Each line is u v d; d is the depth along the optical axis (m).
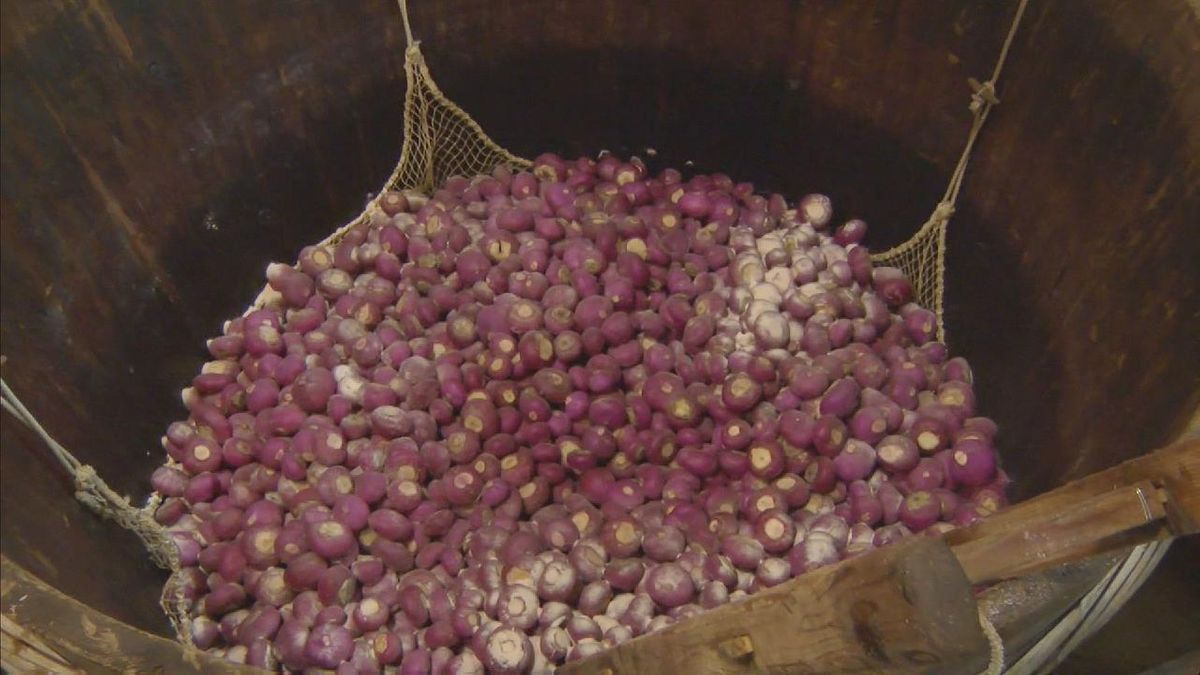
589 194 2.25
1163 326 1.42
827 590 1.01
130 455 1.80
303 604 1.69
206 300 2.00
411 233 2.19
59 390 1.60
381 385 1.90
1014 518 0.97
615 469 1.88
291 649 1.63
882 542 1.73
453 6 2.02
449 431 1.91
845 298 2.01
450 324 2.01
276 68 1.92
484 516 1.79
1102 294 1.58
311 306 2.06
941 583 0.90
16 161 1.52
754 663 1.07
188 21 1.75
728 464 1.85
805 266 2.04
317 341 1.99
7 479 1.30
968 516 1.77
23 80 1.52
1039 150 1.71
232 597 1.73
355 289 2.09
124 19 1.65
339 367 1.94
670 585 1.65
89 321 1.69
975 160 1.87
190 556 1.76
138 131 1.74
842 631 0.98
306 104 2.01
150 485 1.86
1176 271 1.41
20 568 1.16
